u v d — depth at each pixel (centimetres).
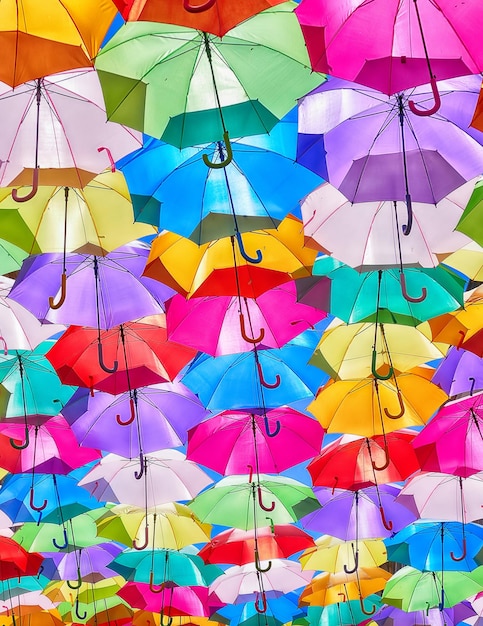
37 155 349
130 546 734
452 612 914
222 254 457
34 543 765
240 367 580
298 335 546
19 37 295
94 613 944
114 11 294
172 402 612
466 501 688
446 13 288
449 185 377
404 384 595
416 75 298
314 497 717
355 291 493
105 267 493
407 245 430
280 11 313
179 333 518
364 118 365
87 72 345
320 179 394
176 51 331
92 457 657
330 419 601
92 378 546
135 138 366
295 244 454
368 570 851
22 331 522
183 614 850
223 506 710
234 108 346
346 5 289
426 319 496
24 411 586
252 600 866
